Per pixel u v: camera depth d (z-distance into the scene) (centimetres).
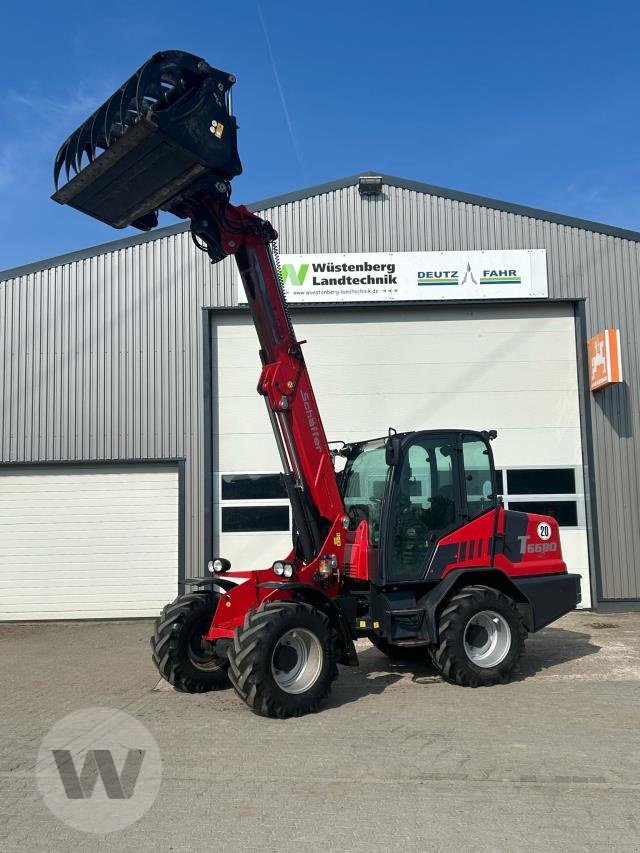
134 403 1202
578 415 1226
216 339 1223
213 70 583
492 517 753
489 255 1221
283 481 693
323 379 1227
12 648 980
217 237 654
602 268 1232
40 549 1197
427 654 811
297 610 615
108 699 685
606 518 1192
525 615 751
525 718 591
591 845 368
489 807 415
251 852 367
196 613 709
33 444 1200
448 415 1224
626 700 645
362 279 1216
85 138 576
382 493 725
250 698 590
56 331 1216
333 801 427
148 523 1199
